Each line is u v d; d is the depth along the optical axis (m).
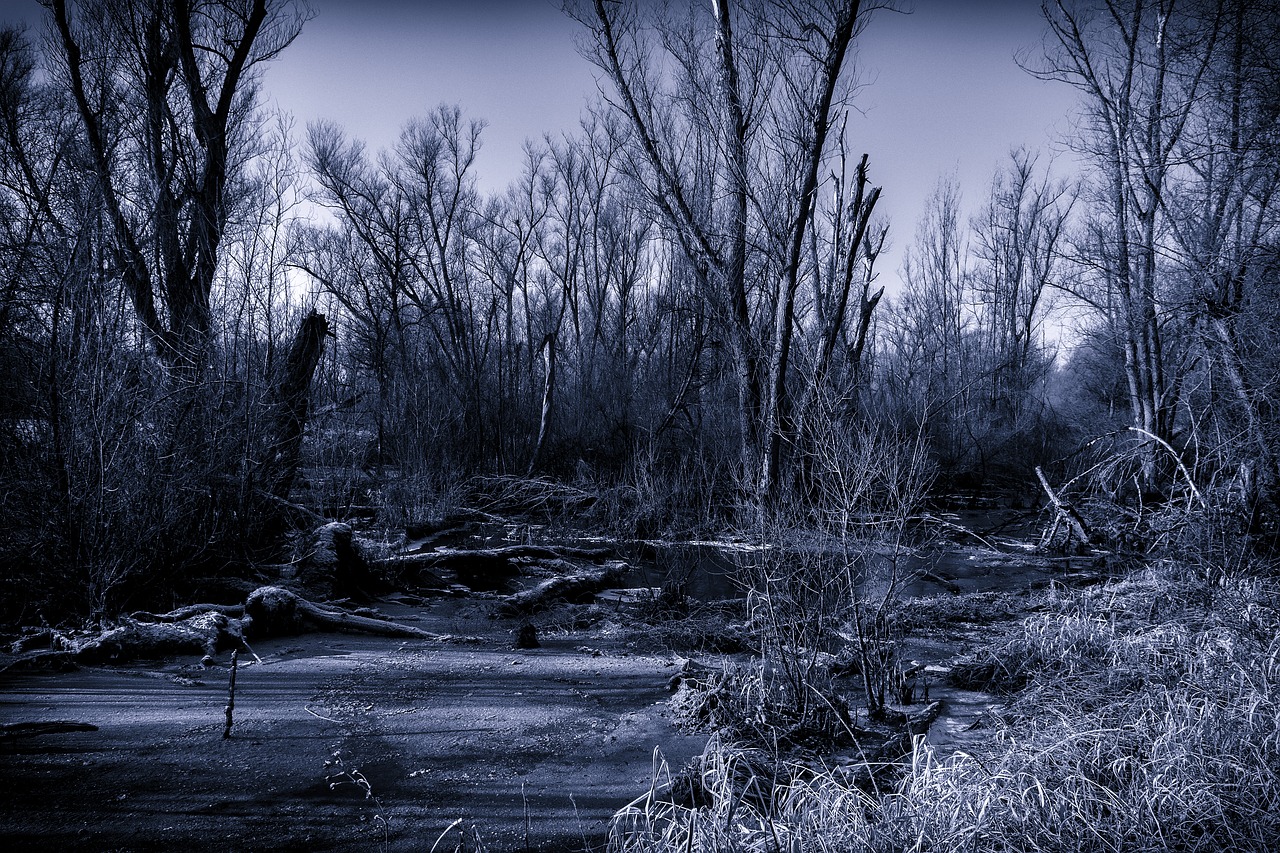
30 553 7.76
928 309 43.47
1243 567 8.52
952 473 24.34
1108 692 5.86
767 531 6.53
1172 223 14.95
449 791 4.73
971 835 3.70
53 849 3.93
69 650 7.02
